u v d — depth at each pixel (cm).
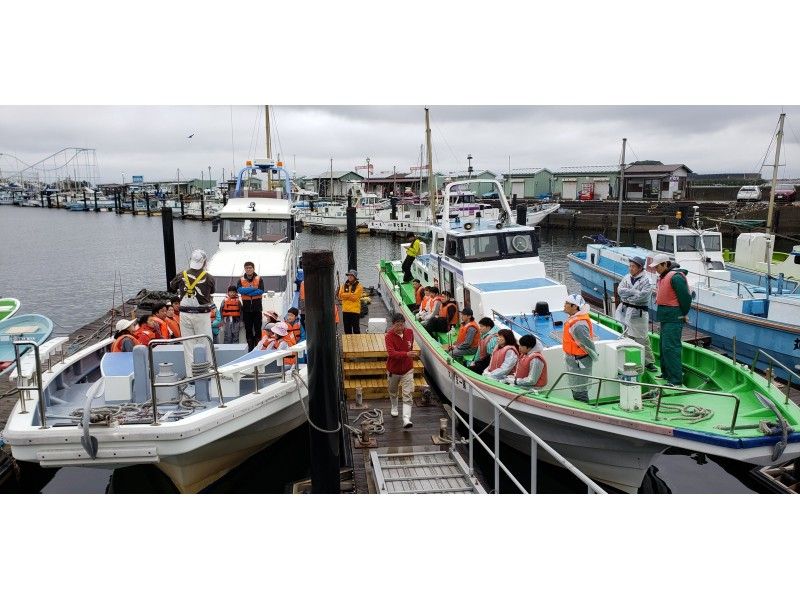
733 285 1407
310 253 612
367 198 5694
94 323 1517
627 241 4019
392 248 4206
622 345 721
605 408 689
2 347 1127
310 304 621
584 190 5522
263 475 841
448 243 1097
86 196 10269
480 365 835
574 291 2116
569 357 733
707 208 3894
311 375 635
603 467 725
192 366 714
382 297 1770
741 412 685
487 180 1131
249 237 1149
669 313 767
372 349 951
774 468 818
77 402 786
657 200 4572
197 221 6781
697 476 852
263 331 842
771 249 1463
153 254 3884
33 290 2677
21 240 4759
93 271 3194
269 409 714
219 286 1012
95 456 610
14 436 607
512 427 780
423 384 923
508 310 934
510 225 1095
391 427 829
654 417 652
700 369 831
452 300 1027
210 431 639
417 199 5703
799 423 625
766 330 1161
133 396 706
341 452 733
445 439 777
